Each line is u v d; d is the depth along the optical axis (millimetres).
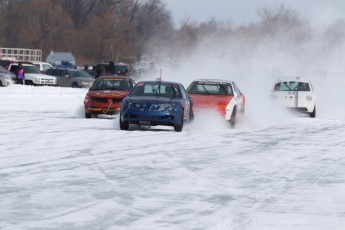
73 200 23016
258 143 41812
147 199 23500
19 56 197750
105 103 57375
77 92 103062
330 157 35688
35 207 21859
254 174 29469
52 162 31516
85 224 19781
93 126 50500
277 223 20344
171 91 49656
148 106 46969
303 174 29766
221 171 30047
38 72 125688
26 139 40844
